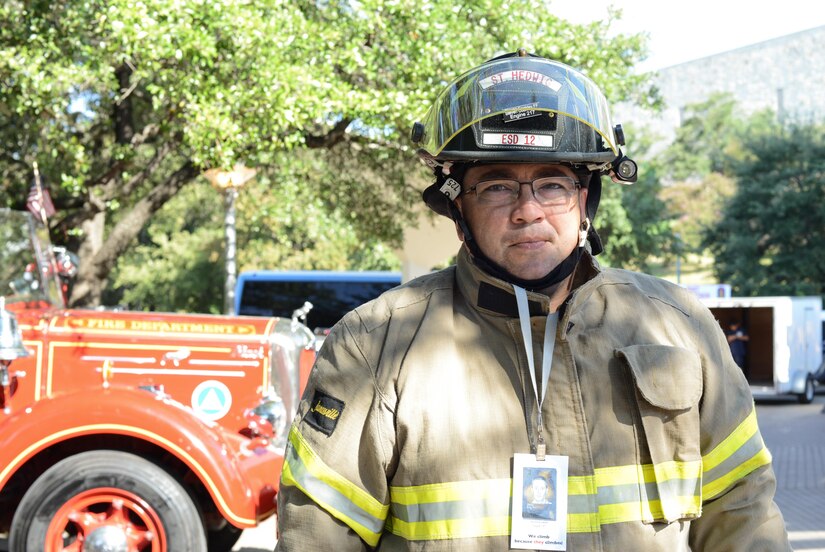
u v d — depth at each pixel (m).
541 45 10.67
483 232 1.77
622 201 32.69
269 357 5.36
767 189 35.56
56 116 10.41
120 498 4.42
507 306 1.73
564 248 1.78
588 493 1.65
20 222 5.50
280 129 10.00
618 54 11.81
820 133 37.00
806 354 20.61
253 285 17.22
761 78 62.72
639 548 1.65
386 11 10.30
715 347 1.82
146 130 12.51
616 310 1.79
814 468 10.73
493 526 1.64
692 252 37.88
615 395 1.71
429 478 1.65
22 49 9.60
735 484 1.80
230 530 5.80
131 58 10.12
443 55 9.99
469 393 1.69
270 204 14.86
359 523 1.70
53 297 5.80
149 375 5.23
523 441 1.67
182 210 25.92
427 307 1.78
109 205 11.99
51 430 4.38
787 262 34.94
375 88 10.86
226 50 9.80
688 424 1.71
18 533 4.36
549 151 1.73
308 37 9.91
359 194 12.95
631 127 50.72
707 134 52.97
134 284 26.34
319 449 1.72
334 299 17.12
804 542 6.84
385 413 1.70
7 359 4.66
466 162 1.79
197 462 4.45
